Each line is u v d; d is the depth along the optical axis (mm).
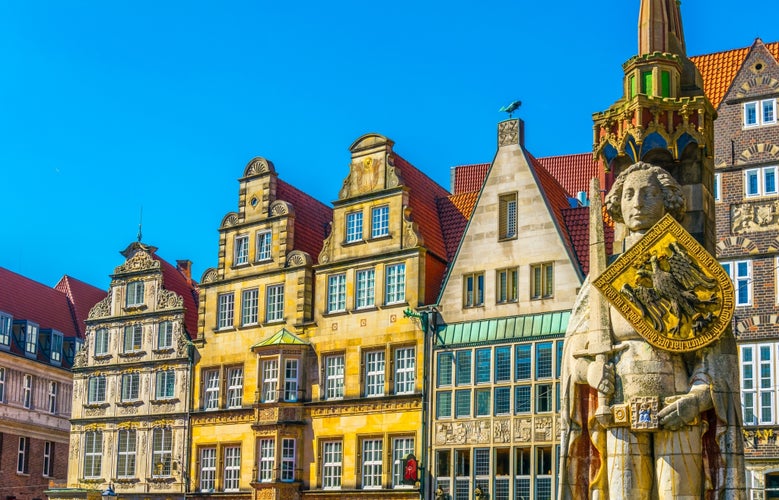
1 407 64812
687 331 17391
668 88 19422
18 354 66562
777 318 37938
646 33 19797
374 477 47125
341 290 49969
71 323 73312
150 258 58250
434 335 46188
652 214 18016
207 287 55000
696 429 17125
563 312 43219
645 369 17359
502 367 44188
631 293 17641
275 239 52750
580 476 18094
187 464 53750
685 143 19203
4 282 69375
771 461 37031
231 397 53094
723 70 42875
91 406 58344
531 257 44531
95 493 56531
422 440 45500
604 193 23000
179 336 55844
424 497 44844
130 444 56438
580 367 18062
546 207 44688
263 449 50469
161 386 55969
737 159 39906
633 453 17297
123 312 58375
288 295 51656
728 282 17484
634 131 19188
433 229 49844
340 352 49281
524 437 42938
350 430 48062
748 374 38000
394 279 48125
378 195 49250
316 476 48750
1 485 64312
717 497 17000
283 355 50344
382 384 47656
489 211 46125
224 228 54812
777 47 43031
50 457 69125
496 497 43156
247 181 54469
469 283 46000
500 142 46656
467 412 44625
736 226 39344
